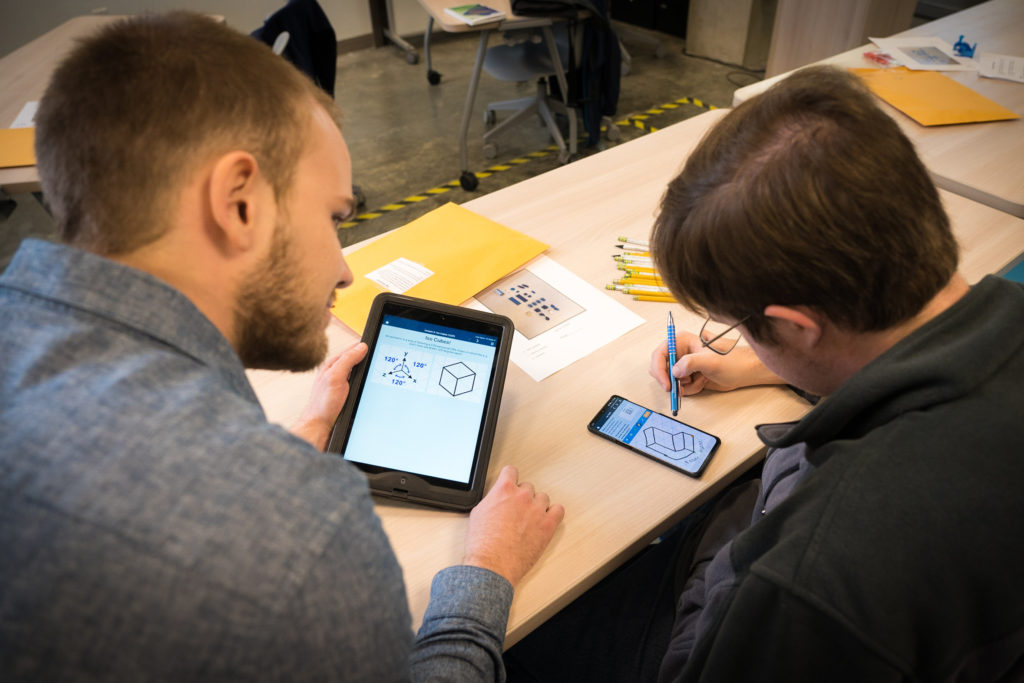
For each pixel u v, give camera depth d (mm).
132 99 486
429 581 773
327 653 428
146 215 503
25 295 475
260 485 428
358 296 1156
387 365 901
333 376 874
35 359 444
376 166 3395
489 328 923
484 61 3139
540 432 952
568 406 990
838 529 521
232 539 405
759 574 534
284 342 637
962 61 2002
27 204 2943
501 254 1251
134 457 410
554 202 1440
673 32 4762
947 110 1700
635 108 3840
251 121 525
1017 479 506
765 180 533
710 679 604
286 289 604
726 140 567
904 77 1897
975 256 1233
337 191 630
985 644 536
